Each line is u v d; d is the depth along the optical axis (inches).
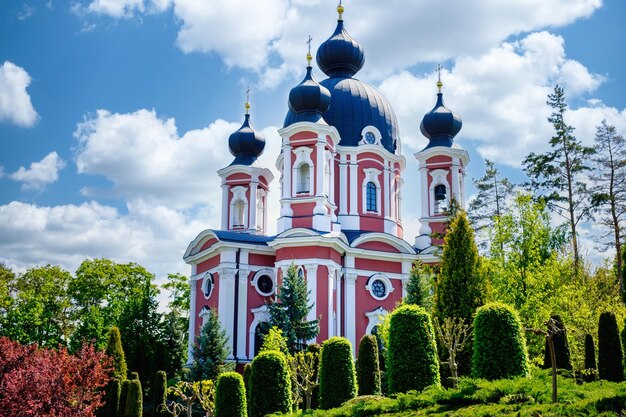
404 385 1018.1
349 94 2409.0
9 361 1429.6
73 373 1430.9
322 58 2551.7
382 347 1743.4
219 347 1898.4
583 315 1535.4
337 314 2097.7
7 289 2669.8
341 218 2279.8
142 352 2309.3
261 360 1176.8
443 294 1186.0
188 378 1892.2
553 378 820.0
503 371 952.3
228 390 1236.5
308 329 1893.5
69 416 1349.7
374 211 2329.0
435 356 1038.4
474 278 1175.6
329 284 2065.7
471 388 901.2
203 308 2262.6
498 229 1520.7
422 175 2443.4
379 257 2230.6
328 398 1180.5
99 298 2746.1
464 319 1129.4
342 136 2352.4
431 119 2481.5
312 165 2174.0
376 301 2210.9
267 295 2174.0
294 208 2172.7
